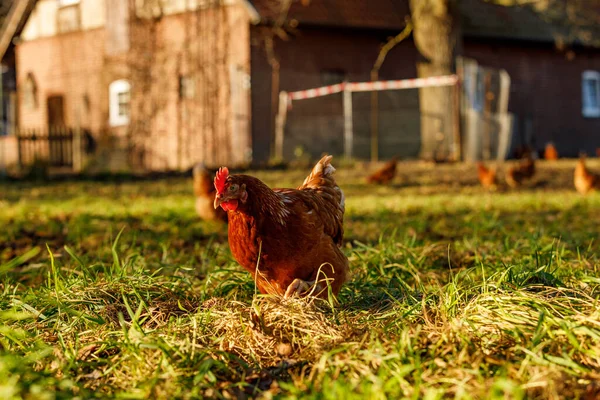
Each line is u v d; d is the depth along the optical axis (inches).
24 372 119.0
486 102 932.0
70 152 939.3
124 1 967.0
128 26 964.0
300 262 150.5
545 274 165.8
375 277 194.7
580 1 1202.0
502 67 1086.4
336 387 106.2
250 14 816.9
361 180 628.7
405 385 111.3
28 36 1095.0
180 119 926.4
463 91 903.1
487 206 401.7
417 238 278.8
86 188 585.6
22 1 1045.2
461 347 124.0
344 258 161.6
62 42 1047.0
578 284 165.3
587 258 214.2
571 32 1119.6
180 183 633.0
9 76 1263.5
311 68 896.3
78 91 1032.8
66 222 349.1
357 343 127.0
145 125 954.1
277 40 872.9
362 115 924.0
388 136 938.1
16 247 279.0
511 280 162.6
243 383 119.3
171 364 122.7
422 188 548.1
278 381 123.6
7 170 824.3
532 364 116.7
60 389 118.3
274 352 136.7
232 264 207.2
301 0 875.4
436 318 139.3
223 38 879.1
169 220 351.9
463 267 210.8
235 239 149.4
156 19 940.0
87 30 1014.4
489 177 536.4
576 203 413.1
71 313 152.2
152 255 243.4
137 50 957.8
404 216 358.6
